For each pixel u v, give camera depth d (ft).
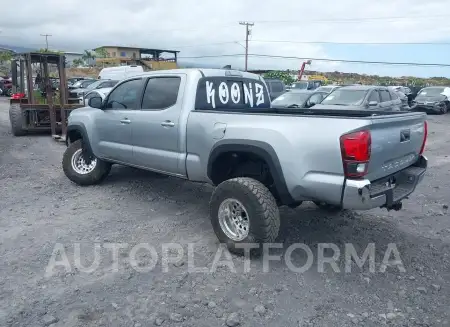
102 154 21.08
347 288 12.52
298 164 12.98
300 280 12.91
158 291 12.09
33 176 24.73
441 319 11.03
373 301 11.85
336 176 12.46
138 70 90.17
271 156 13.42
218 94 17.47
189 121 16.12
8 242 15.15
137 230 16.49
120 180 23.62
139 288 12.21
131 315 10.91
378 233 16.62
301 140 12.91
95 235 15.92
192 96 16.55
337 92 45.21
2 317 10.66
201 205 19.62
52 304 11.30
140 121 18.21
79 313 10.89
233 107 18.07
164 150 17.37
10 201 19.83
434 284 12.78
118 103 19.89
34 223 17.01
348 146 12.06
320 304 11.66
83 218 17.69
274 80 70.38
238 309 11.34
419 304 11.73
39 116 41.29
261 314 11.12
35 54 39.47
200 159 15.87
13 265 13.42
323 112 17.69
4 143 36.55
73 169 22.39
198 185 22.79
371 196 12.52
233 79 18.22
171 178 24.06
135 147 18.84
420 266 13.93
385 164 13.32
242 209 14.02
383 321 10.91
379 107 43.16
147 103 18.30
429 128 54.90
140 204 19.65
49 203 19.60
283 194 13.60
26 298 11.55
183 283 12.57
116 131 19.75
